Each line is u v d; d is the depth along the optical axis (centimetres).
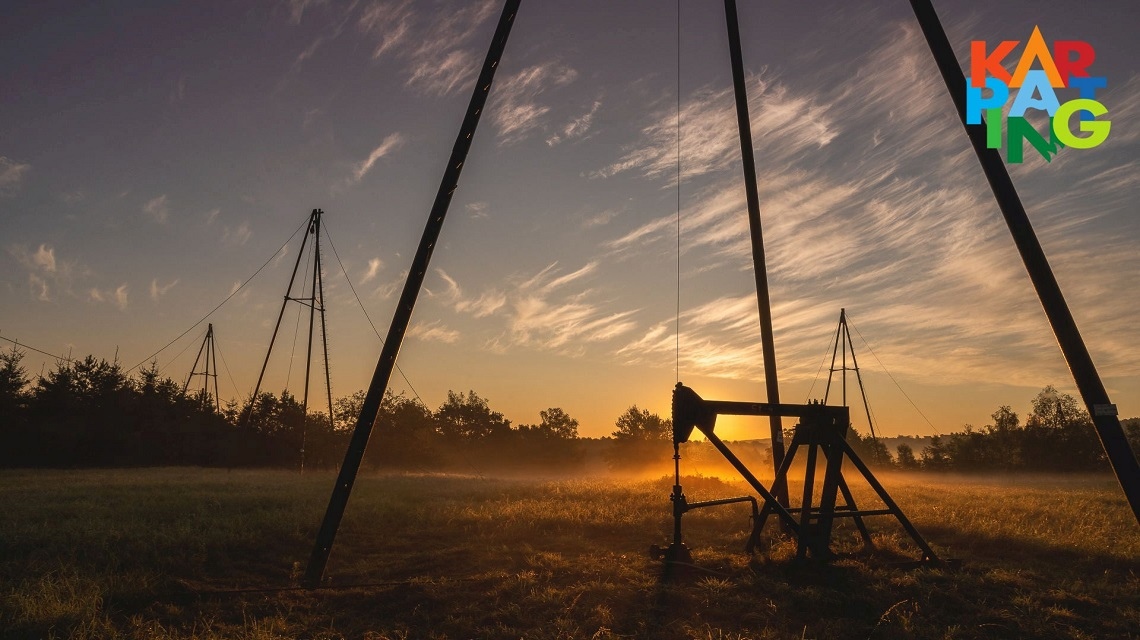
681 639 730
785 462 1175
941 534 1334
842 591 898
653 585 931
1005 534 1266
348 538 1316
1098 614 809
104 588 867
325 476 3762
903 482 3606
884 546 1166
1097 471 5697
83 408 5381
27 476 3475
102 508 1612
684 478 2548
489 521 1464
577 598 848
